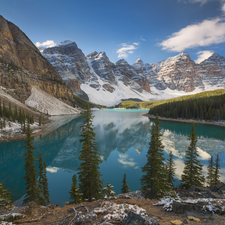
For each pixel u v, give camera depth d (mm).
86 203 14531
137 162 50250
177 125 124000
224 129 103812
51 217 11242
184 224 8359
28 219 10859
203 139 77312
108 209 11078
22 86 174250
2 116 85312
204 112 140000
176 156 53688
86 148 23516
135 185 34938
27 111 122875
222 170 41156
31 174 25609
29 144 26188
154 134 24516
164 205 12164
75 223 9734
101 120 158500
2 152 59094
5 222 9805
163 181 23203
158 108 193375
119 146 69625
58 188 34125
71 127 111812
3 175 41938
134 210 10750
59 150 64000
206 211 10117
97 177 23766
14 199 30281
